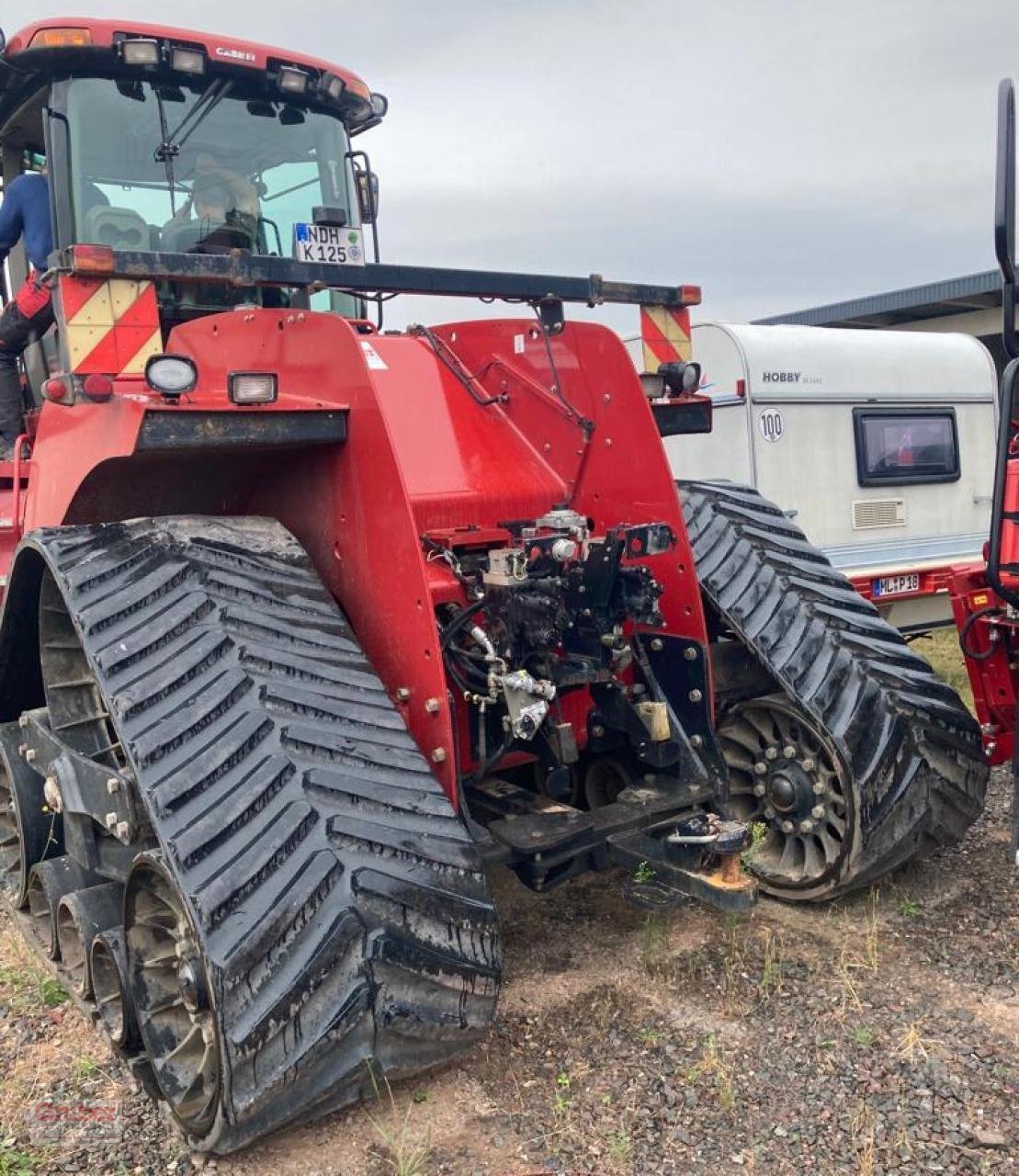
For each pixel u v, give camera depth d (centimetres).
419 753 269
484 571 327
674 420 418
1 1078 294
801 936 354
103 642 266
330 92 509
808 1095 269
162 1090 261
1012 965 329
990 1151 246
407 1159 248
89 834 319
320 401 308
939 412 852
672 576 360
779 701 370
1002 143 316
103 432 302
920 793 354
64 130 450
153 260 306
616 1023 306
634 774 375
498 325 392
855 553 809
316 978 231
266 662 267
